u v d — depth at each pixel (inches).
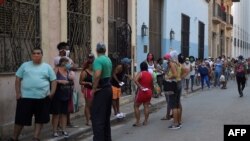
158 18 960.9
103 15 637.9
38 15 461.4
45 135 402.6
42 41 465.1
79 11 567.2
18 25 426.0
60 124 407.2
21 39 431.2
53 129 399.2
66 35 520.7
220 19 1727.4
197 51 1378.0
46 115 364.8
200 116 545.3
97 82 341.7
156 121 514.9
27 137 394.0
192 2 1288.1
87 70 441.7
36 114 363.9
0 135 389.4
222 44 1905.8
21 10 430.6
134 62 773.3
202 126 470.6
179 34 1117.1
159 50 970.1
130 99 687.7
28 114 359.3
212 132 433.4
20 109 358.9
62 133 401.1
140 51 815.7
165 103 704.4
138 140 402.6
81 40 572.4
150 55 672.4
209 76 1066.1
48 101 366.3
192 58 959.0
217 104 683.4
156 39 946.1
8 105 408.5
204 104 685.3
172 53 457.4
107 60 346.6
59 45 415.2
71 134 408.8
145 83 480.1
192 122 498.9
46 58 473.4
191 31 1280.8
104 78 345.4
